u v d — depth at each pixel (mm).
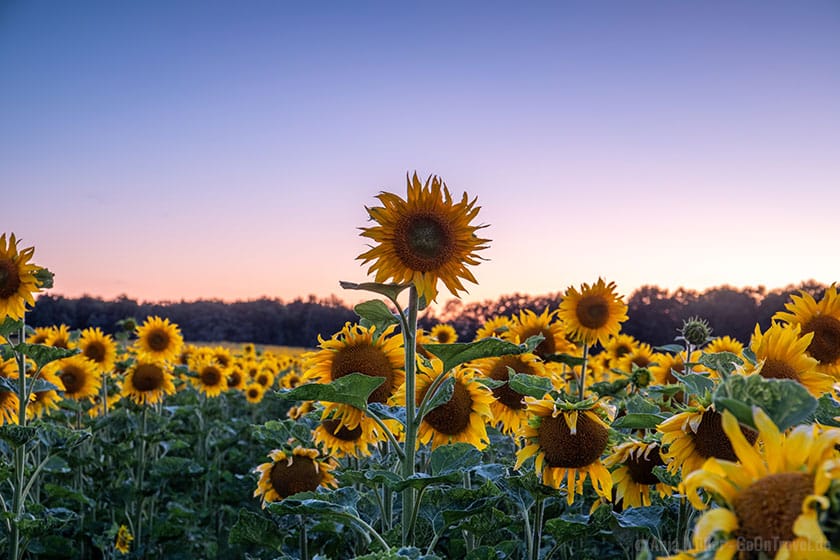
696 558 1646
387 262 3932
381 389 4660
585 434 3910
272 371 19312
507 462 5594
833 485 1478
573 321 8039
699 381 3012
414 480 3500
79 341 11117
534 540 4371
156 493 9156
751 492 1597
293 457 5492
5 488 8531
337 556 5590
